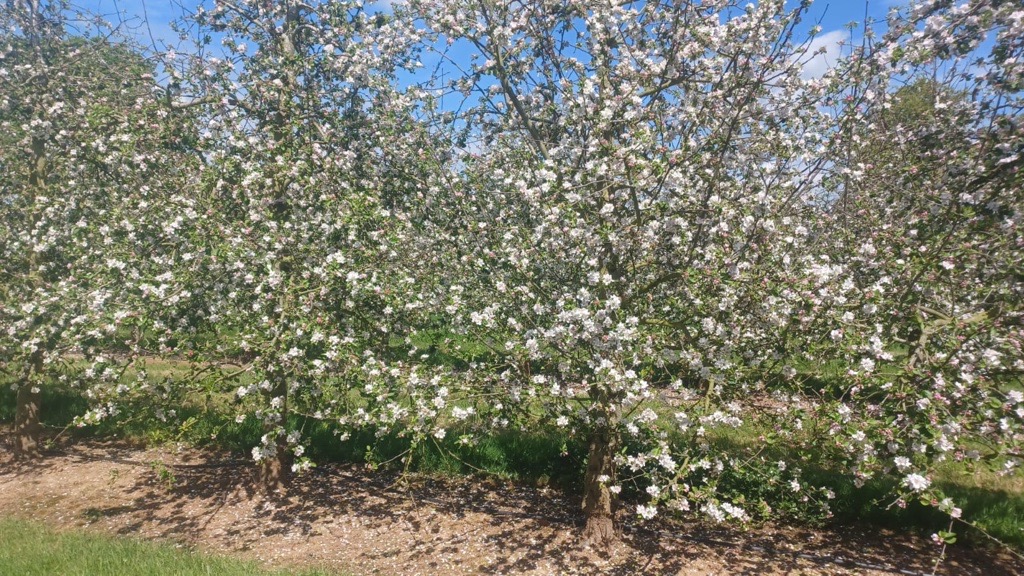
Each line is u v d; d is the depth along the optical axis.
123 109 6.62
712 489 4.34
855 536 5.83
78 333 5.98
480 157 6.39
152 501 6.56
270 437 5.34
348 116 6.96
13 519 6.09
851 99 5.12
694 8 5.30
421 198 6.06
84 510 6.32
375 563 5.30
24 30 7.35
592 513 5.56
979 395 3.84
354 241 5.58
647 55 5.49
